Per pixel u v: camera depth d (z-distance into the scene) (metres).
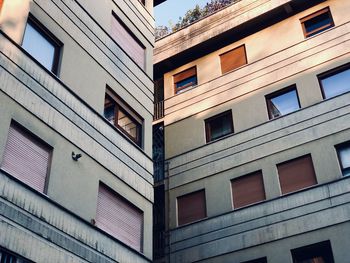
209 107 20.94
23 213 9.98
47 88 11.94
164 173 20.58
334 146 16.84
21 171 10.48
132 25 17.14
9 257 9.37
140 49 17.30
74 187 11.76
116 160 13.73
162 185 20.36
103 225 12.49
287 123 18.33
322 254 15.40
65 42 13.30
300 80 18.91
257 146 18.61
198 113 21.17
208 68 22.00
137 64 16.62
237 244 17.16
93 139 13.05
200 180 19.44
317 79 18.50
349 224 15.20
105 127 13.73
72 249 10.98
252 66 20.61
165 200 19.88
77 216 11.49
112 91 14.78
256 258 16.47
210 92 21.31
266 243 16.53
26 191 10.27
